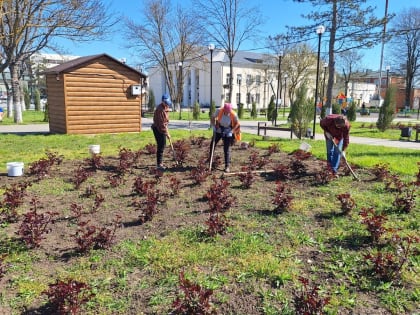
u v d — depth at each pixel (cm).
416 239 361
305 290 290
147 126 2180
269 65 5431
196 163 870
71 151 1054
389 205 533
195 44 4181
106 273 341
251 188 645
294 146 1171
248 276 335
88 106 1458
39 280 329
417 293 305
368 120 3144
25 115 3019
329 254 381
